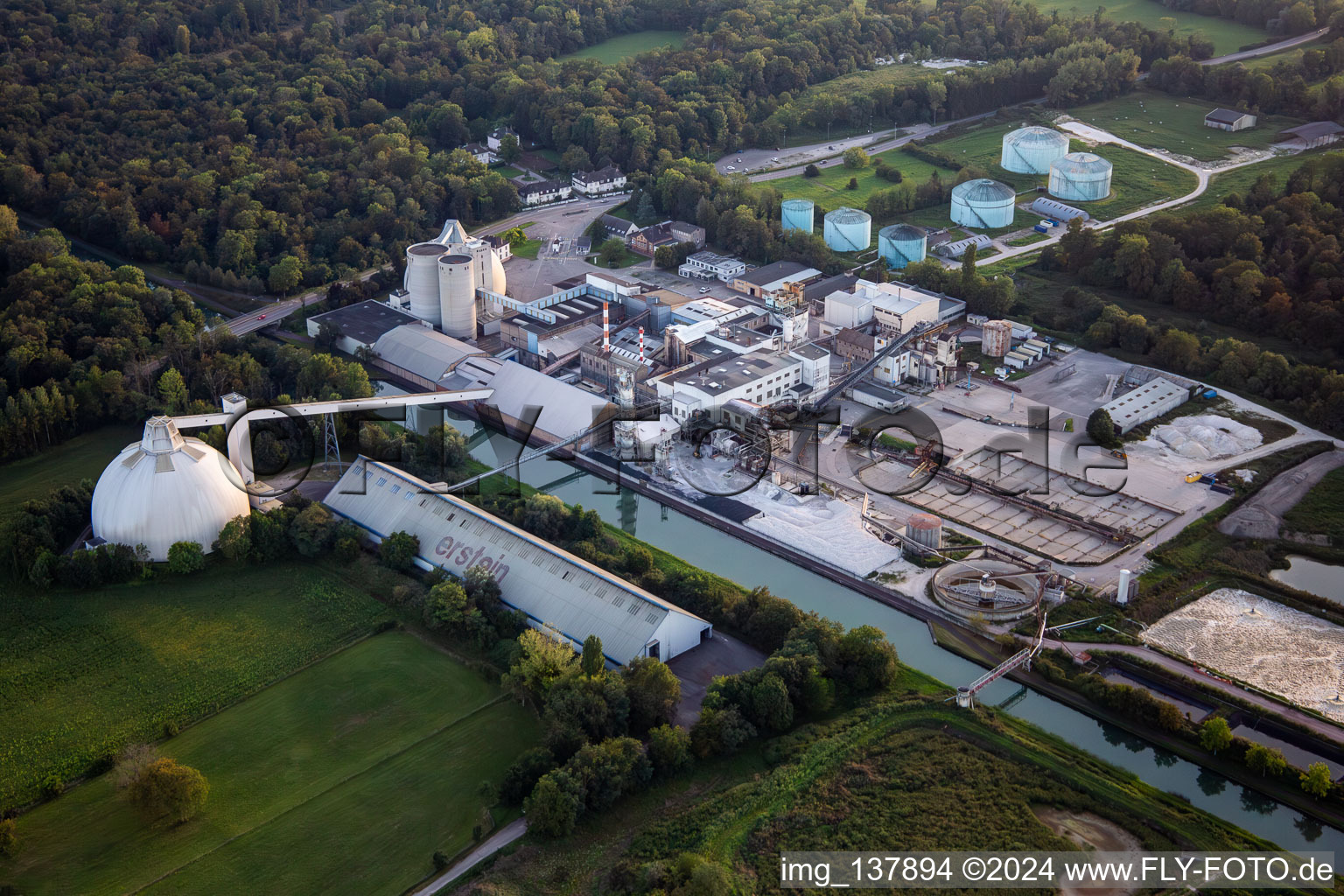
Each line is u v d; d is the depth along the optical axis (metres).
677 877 187.75
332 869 195.00
